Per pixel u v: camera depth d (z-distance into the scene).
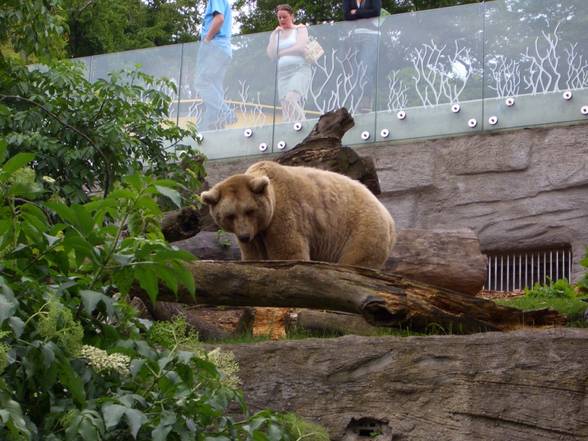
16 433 4.94
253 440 5.95
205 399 5.73
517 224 16.91
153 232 6.25
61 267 5.86
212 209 11.21
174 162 13.90
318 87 18.55
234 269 8.41
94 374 5.59
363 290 8.34
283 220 11.11
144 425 5.52
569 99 17.33
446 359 8.25
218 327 10.71
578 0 17.58
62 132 12.54
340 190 11.54
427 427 8.12
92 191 14.29
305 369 8.47
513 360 8.12
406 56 18.28
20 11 12.55
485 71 17.88
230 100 18.86
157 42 29.27
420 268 12.11
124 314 6.03
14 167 5.60
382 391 8.28
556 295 12.97
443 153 17.61
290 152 13.24
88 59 19.45
